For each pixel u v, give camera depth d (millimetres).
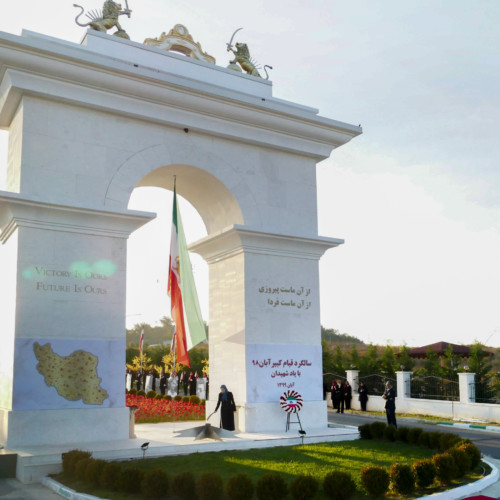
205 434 16469
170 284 18266
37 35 16547
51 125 16688
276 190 20406
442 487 11867
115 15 18844
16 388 14984
